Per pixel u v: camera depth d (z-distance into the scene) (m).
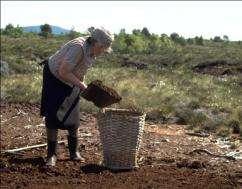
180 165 9.21
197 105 15.72
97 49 8.88
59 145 10.60
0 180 8.47
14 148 10.41
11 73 29.22
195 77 26.98
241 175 8.66
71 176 8.63
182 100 16.80
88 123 13.38
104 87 8.97
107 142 8.94
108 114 8.91
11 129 12.42
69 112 9.20
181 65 39.94
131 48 57.88
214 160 9.71
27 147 10.26
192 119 13.93
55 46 62.75
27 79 22.25
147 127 13.28
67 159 9.52
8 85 20.16
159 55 51.09
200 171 8.94
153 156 9.94
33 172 8.82
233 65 27.23
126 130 8.85
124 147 8.88
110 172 8.81
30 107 15.67
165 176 8.62
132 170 8.95
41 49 58.41
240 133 12.38
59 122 9.12
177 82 24.44
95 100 8.97
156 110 14.78
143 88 20.55
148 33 72.88
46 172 8.80
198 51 51.28
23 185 8.24
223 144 11.27
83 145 10.60
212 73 30.00
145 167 9.16
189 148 10.73
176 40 71.56
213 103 15.74
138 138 8.95
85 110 14.88
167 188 8.02
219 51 40.69
